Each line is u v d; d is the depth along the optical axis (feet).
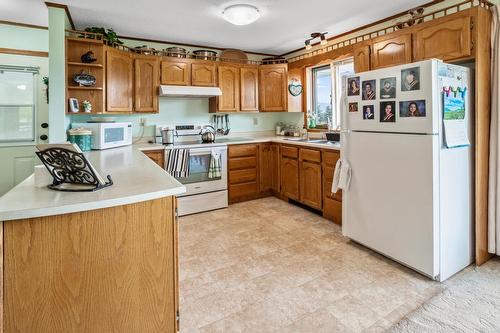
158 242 4.25
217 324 5.49
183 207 12.01
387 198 7.61
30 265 3.47
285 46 14.46
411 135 6.93
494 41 7.37
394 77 7.23
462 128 7.11
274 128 16.71
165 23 10.94
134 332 4.11
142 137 13.19
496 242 7.65
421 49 8.20
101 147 10.07
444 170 6.75
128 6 9.33
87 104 10.09
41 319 3.57
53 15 9.12
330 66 13.62
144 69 12.04
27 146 11.69
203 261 8.02
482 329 5.24
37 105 11.68
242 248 8.83
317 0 9.08
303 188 12.61
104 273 3.87
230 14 9.31
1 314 3.37
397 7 9.66
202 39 13.14
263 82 14.74
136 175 5.45
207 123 14.69
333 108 13.50
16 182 11.64
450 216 6.94
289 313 5.79
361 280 6.94
